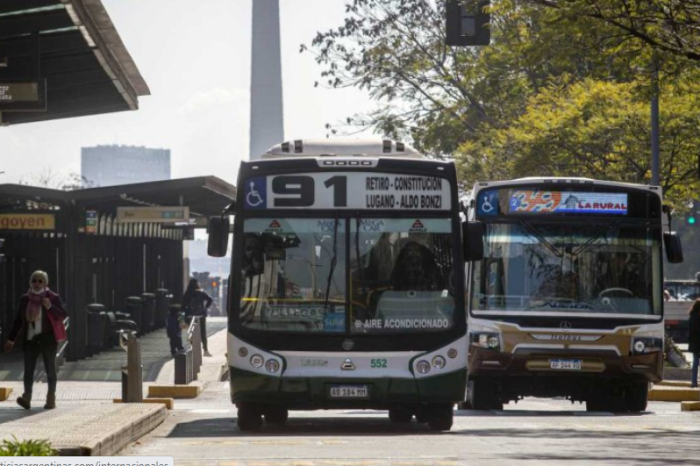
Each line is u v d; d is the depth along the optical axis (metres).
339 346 33.62
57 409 41.00
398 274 34.16
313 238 34.19
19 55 60.22
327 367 33.56
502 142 92.06
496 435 31.39
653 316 43.94
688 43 43.00
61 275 76.12
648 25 42.91
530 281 43.91
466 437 30.42
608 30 42.47
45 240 76.81
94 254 80.00
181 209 74.75
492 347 43.53
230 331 33.78
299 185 34.38
